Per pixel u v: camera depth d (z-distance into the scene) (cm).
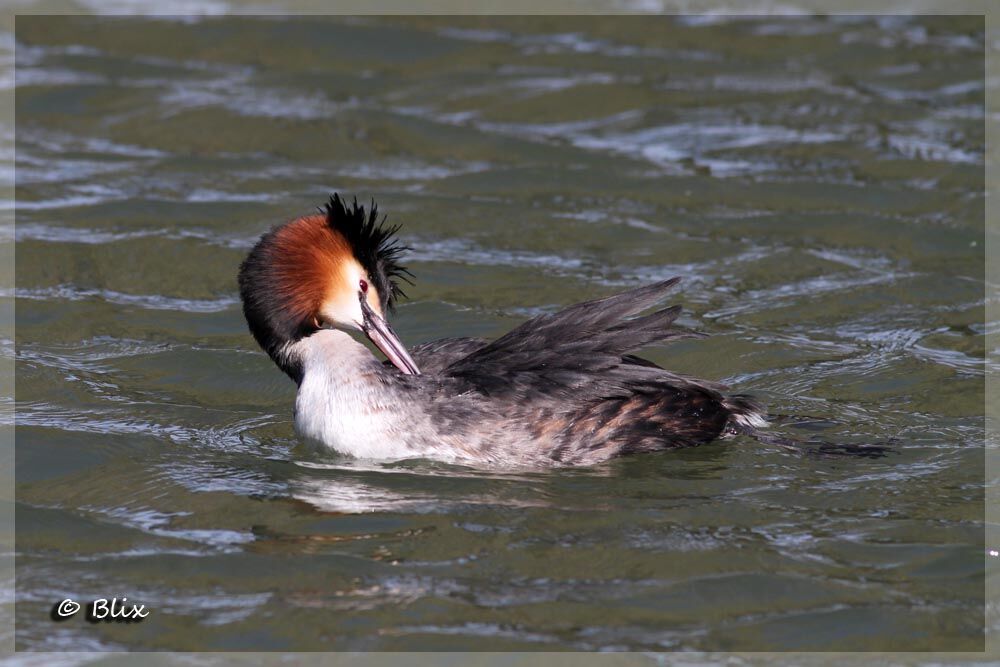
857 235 1805
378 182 1964
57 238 1767
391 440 1214
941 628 948
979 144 2072
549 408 1203
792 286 1658
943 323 1550
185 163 2020
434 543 1060
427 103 2239
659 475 1180
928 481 1164
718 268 1714
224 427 1313
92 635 950
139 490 1166
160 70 2347
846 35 2520
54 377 1416
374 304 1273
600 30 2553
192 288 1659
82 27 2517
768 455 1219
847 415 1312
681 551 1044
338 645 930
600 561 1032
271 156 2050
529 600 981
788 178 1970
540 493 1147
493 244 1783
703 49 2464
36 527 1103
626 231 1825
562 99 2255
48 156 2034
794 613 966
